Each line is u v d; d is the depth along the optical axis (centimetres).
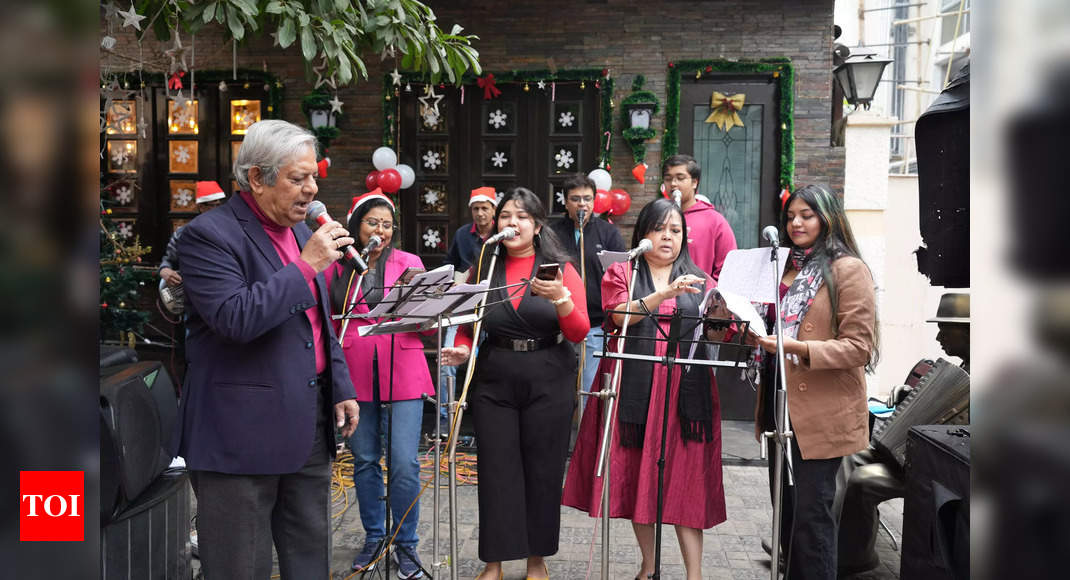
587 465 331
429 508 437
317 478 251
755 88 671
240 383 226
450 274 260
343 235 234
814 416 284
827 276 285
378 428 348
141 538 266
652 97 658
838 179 662
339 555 372
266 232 237
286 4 316
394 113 679
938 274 241
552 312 321
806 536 288
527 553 324
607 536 282
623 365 318
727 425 627
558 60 678
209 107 696
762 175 674
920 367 406
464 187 695
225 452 225
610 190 649
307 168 225
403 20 343
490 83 673
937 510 247
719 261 496
